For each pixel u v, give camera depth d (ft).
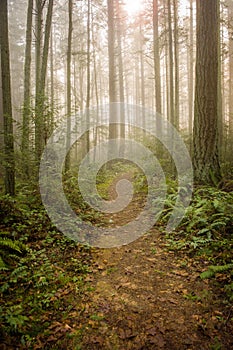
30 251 16.43
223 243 16.28
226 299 11.96
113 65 61.36
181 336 10.23
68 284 13.82
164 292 12.96
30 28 38.86
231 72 73.92
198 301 12.09
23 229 18.86
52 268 15.19
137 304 12.18
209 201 21.09
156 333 10.43
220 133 44.70
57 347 9.89
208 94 26.53
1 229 18.01
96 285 13.84
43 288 13.38
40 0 40.63
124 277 14.53
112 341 10.16
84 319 11.31
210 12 25.99
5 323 10.57
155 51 54.13
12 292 12.87
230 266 13.62
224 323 10.66
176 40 46.73
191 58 67.51
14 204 21.04
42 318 11.29
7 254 15.44
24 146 26.35
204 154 26.86
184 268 14.97
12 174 23.82
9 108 23.70
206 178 26.32
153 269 15.17
